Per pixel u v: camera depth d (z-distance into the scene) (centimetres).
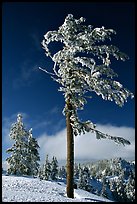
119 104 2228
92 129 2291
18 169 4800
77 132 2280
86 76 2247
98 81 2203
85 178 8606
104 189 9712
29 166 4878
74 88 2269
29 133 5138
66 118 2344
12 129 4897
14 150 4844
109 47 2214
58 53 2278
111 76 2217
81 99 2297
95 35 2236
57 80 2323
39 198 1902
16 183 2480
